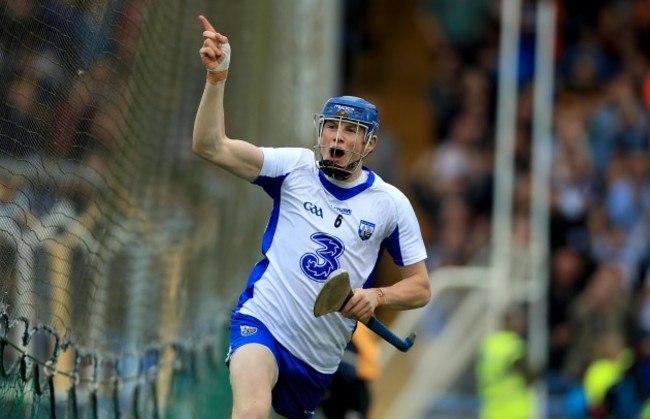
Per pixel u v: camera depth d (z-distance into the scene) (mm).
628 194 58000
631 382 49500
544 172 51844
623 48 65062
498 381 49219
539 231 51188
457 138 62062
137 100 23000
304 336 20391
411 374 49188
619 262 55656
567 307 52750
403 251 20641
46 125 19047
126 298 24281
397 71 69375
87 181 20984
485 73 64062
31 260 18891
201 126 19391
